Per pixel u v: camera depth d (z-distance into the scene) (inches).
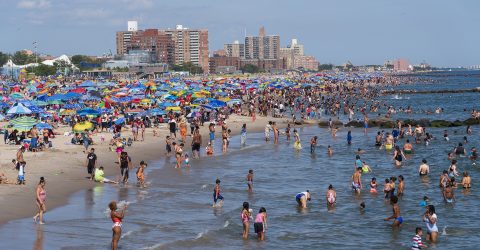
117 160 2022.6
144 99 3814.0
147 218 1286.9
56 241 1058.1
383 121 3440.0
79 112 2797.7
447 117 4030.5
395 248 1114.7
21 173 1529.3
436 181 1771.7
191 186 1680.6
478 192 1605.6
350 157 2284.7
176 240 1119.0
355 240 1167.0
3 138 2432.3
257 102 5290.4
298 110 4554.6
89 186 1608.0
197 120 3223.4
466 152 2330.2
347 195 1587.1
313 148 2405.3
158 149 2384.4
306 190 1635.1
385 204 1473.9
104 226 1184.8
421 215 1360.7
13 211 1268.5
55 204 1368.1
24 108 2474.2
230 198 1540.4
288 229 1242.6
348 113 4355.3
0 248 996.6
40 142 2133.4
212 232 1184.8
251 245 1120.2
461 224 1285.7
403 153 2305.6
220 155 2330.2
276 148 2544.3
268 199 1535.4
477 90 7667.3
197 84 6077.8
